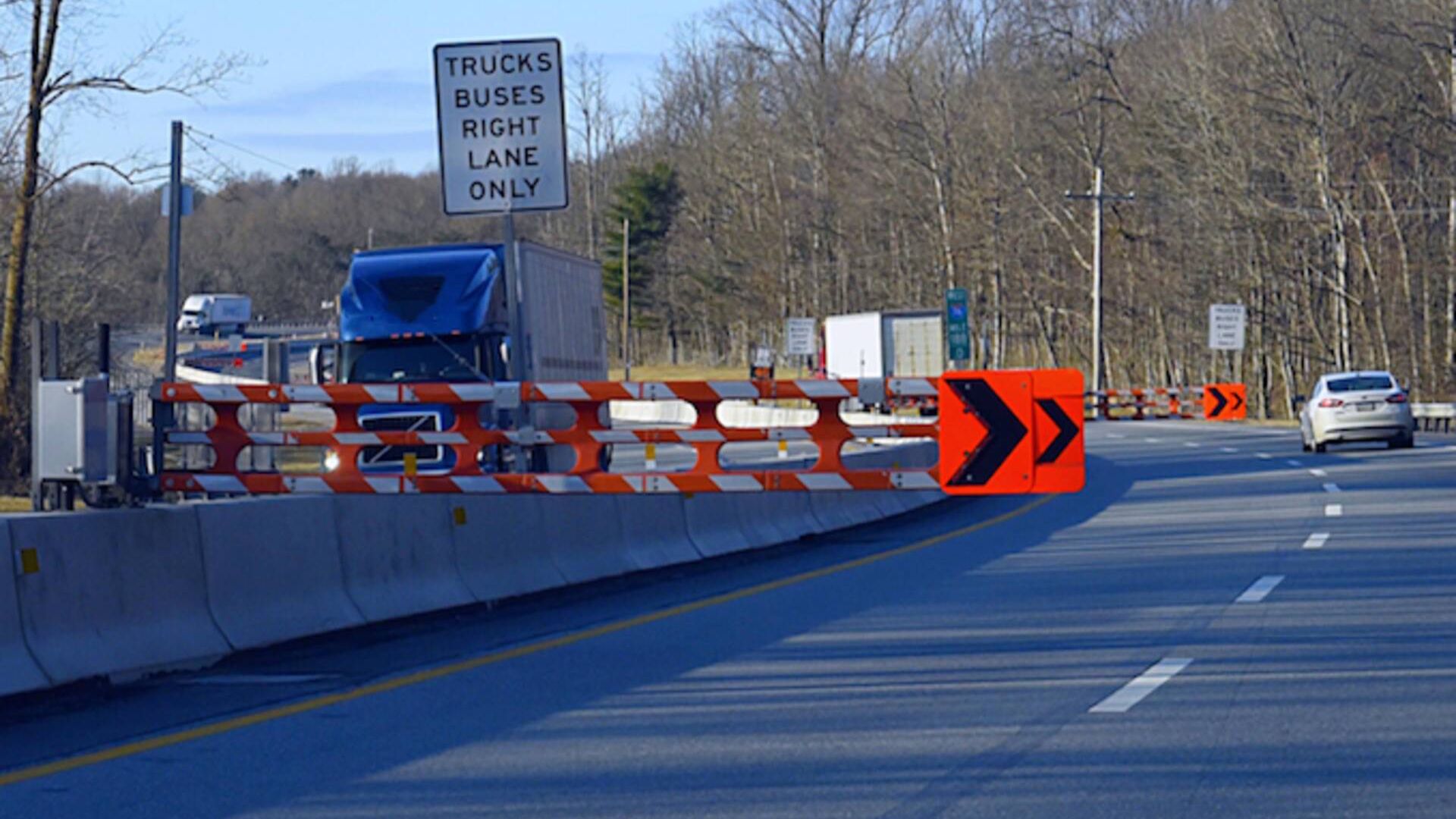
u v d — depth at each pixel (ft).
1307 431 159.94
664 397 56.59
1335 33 281.74
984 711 40.70
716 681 46.50
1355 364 318.04
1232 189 307.37
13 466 144.97
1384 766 33.55
